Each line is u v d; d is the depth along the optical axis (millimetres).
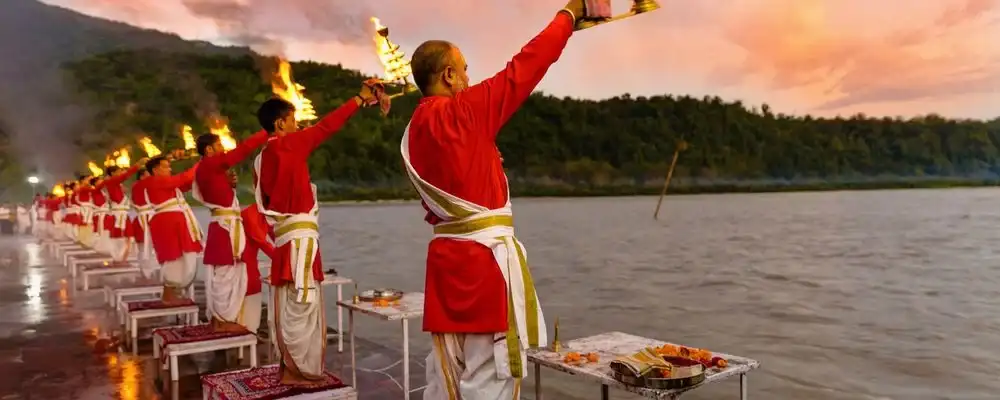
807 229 15859
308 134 3232
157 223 5844
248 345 5043
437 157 1923
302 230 3371
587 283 11430
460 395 2014
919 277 10609
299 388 3320
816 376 5656
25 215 21766
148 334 5938
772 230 16297
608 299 10000
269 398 3193
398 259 13750
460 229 1956
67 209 14938
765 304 9359
